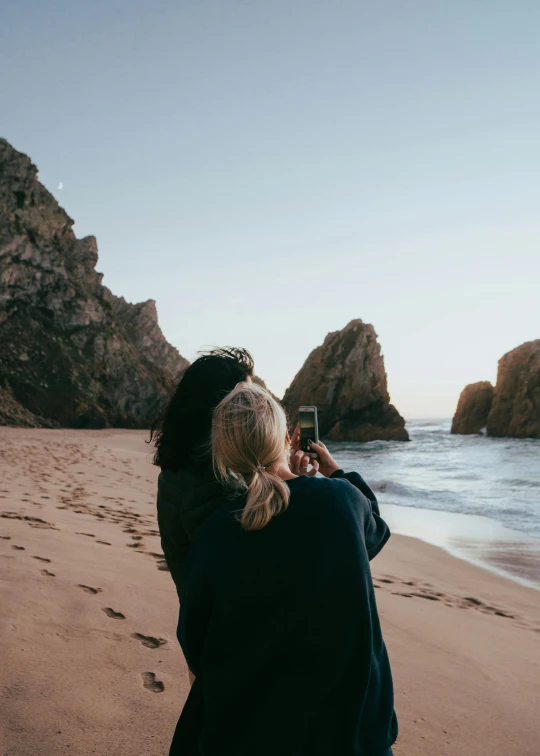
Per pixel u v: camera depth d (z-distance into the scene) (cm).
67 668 245
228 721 107
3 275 4250
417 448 4122
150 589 371
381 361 5494
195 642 115
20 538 468
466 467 2367
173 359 7406
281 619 107
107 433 3738
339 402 5334
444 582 586
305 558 109
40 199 4816
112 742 196
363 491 136
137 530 593
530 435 4672
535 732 241
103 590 357
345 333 5616
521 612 485
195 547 117
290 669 107
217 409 122
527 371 4819
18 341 4156
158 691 234
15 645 260
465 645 359
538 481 1677
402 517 1070
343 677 108
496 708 263
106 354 4628
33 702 215
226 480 122
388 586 534
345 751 104
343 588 109
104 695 227
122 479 1156
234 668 108
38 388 3994
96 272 5366
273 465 121
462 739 230
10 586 340
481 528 944
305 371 5672
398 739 224
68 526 556
